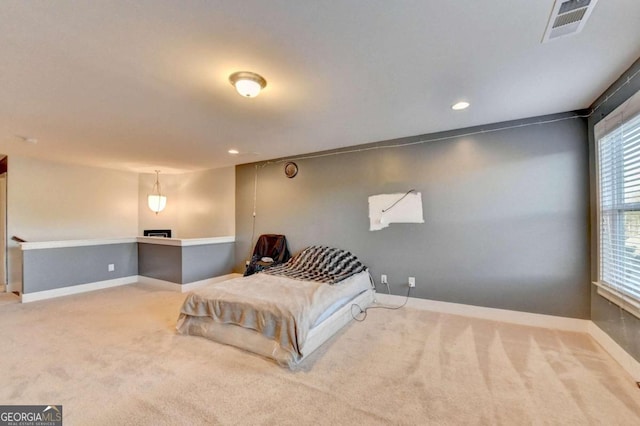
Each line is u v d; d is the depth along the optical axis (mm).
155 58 1795
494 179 3117
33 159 4523
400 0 1331
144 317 3258
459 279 3297
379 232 3785
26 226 4465
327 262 3852
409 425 1559
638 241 1979
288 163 4578
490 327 2889
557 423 1562
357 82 2127
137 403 1744
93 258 4605
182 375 2055
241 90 2023
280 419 1615
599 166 2498
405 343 2551
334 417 1628
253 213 4984
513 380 1961
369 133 3416
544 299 2895
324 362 2232
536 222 2930
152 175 5996
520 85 2219
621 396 1775
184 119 2842
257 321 2408
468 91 2309
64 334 2773
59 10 1362
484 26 1526
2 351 2414
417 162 3539
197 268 4637
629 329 2049
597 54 1805
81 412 1662
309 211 4375
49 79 2039
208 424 1574
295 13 1409
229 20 1455
